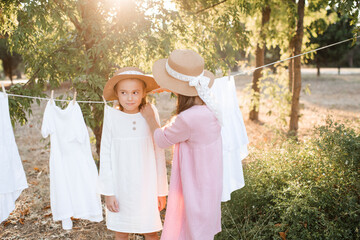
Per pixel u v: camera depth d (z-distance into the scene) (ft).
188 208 6.20
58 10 10.11
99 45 10.47
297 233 8.05
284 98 21.90
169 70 6.13
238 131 8.24
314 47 21.04
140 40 10.66
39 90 11.54
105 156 6.93
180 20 10.85
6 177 6.27
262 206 9.18
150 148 7.09
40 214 11.12
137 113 6.98
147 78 6.67
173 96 12.06
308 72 85.66
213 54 12.03
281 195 8.43
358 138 8.46
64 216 6.86
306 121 23.06
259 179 9.47
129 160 6.91
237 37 12.55
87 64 11.08
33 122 24.82
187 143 6.33
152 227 7.15
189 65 5.98
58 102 10.69
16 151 6.46
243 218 9.10
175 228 6.46
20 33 10.23
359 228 7.65
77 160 6.99
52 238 9.64
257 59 24.44
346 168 8.31
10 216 10.97
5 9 11.05
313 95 39.29
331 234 7.43
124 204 7.02
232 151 8.23
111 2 10.95
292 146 10.64
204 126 6.11
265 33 21.67
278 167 9.53
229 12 11.98
